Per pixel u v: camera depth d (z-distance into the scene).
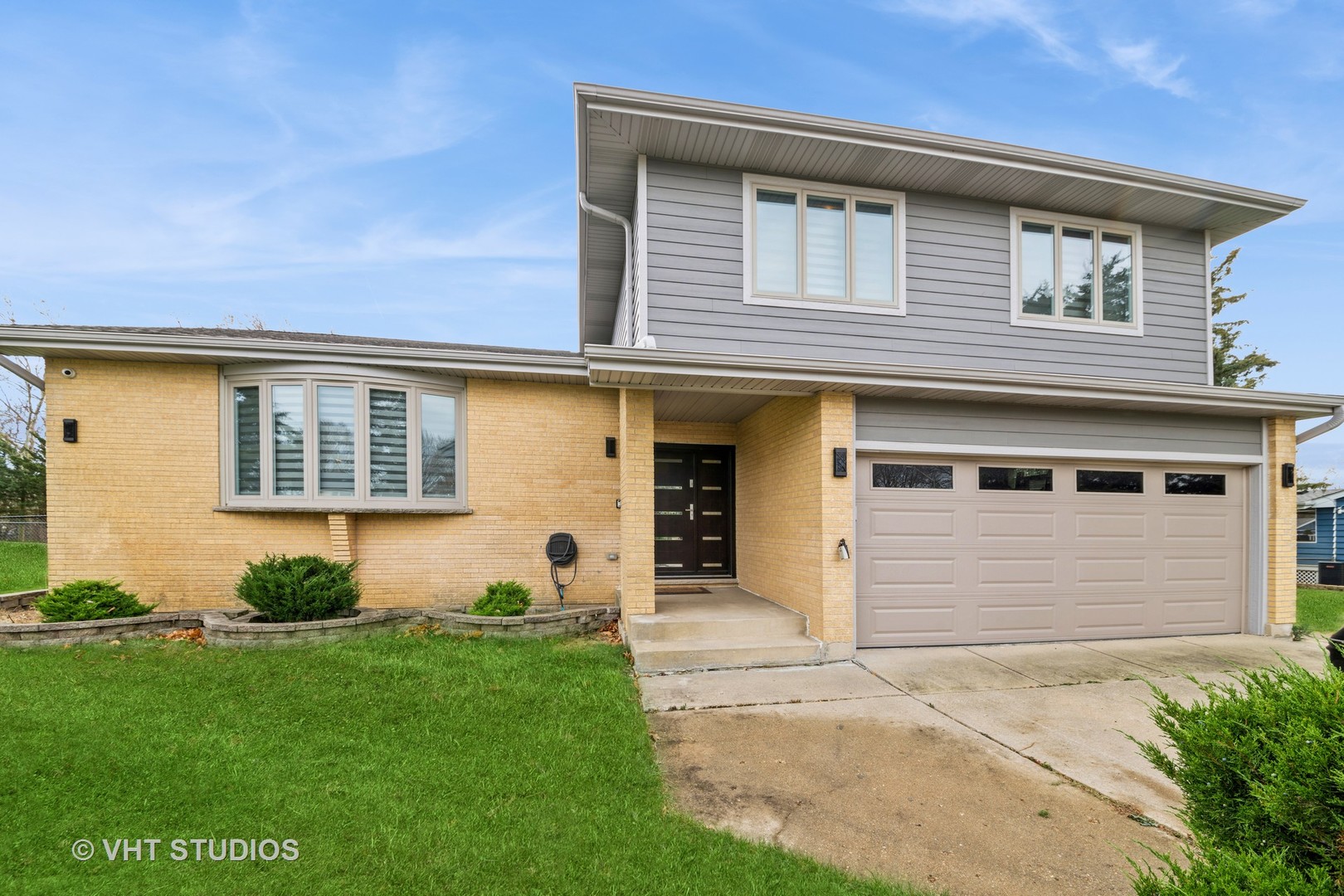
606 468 8.78
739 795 3.76
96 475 7.61
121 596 6.90
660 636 6.64
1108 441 7.63
